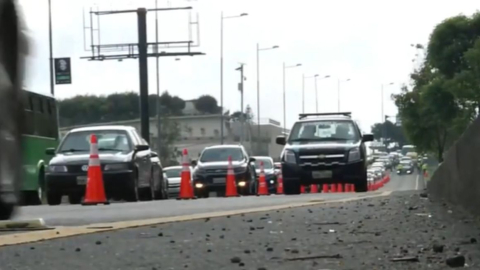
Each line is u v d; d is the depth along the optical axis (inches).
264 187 1907.0
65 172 1241.4
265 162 2469.2
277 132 6875.0
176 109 6722.4
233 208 744.3
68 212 732.0
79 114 5393.7
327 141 1402.6
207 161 1881.2
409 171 6870.1
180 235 433.7
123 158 1218.6
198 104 6776.6
